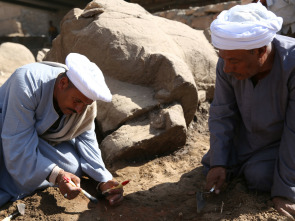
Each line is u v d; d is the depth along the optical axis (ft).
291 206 8.04
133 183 10.21
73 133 9.15
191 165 11.35
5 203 8.66
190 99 12.86
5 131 8.38
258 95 8.41
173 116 11.59
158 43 14.03
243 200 8.69
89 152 9.56
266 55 7.90
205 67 15.14
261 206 8.34
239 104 9.05
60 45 15.30
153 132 11.52
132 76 13.35
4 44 23.17
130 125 11.92
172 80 12.28
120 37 13.73
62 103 8.34
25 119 8.36
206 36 17.26
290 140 8.16
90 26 14.19
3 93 9.02
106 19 14.20
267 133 8.89
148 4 45.44
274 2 13.25
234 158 9.61
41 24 75.31
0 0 59.82
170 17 29.53
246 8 7.76
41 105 8.47
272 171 8.84
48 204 8.55
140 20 14.76
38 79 8.42
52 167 8.39
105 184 9.05
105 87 8.15
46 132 9.07
